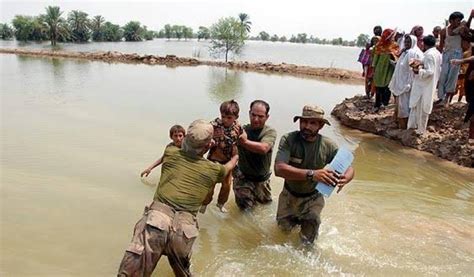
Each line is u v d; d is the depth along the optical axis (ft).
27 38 344.08
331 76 94.07
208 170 12.92
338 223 17.87
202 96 50.78
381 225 17.90
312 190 15.90
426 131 32.17
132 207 17.99
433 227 17.93
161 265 13.82
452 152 28.60
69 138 28.02
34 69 79.61
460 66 34.32
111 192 19.42
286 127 35.14
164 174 12.94
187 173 12.68
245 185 18.44
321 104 50.34
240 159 18.15
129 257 11.17
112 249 14.61
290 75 93.86
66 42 372.58
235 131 16.84
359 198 20.92
